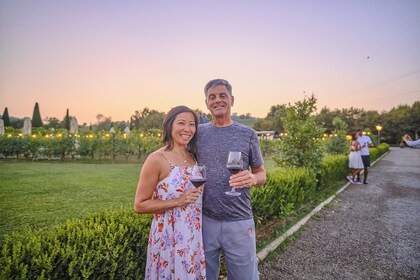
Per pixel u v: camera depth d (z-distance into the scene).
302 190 6.04
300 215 5.81
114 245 2.26
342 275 3.48
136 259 2.42
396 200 7.54
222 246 2.25
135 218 2.68
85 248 2.11
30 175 10.15
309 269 3.60
